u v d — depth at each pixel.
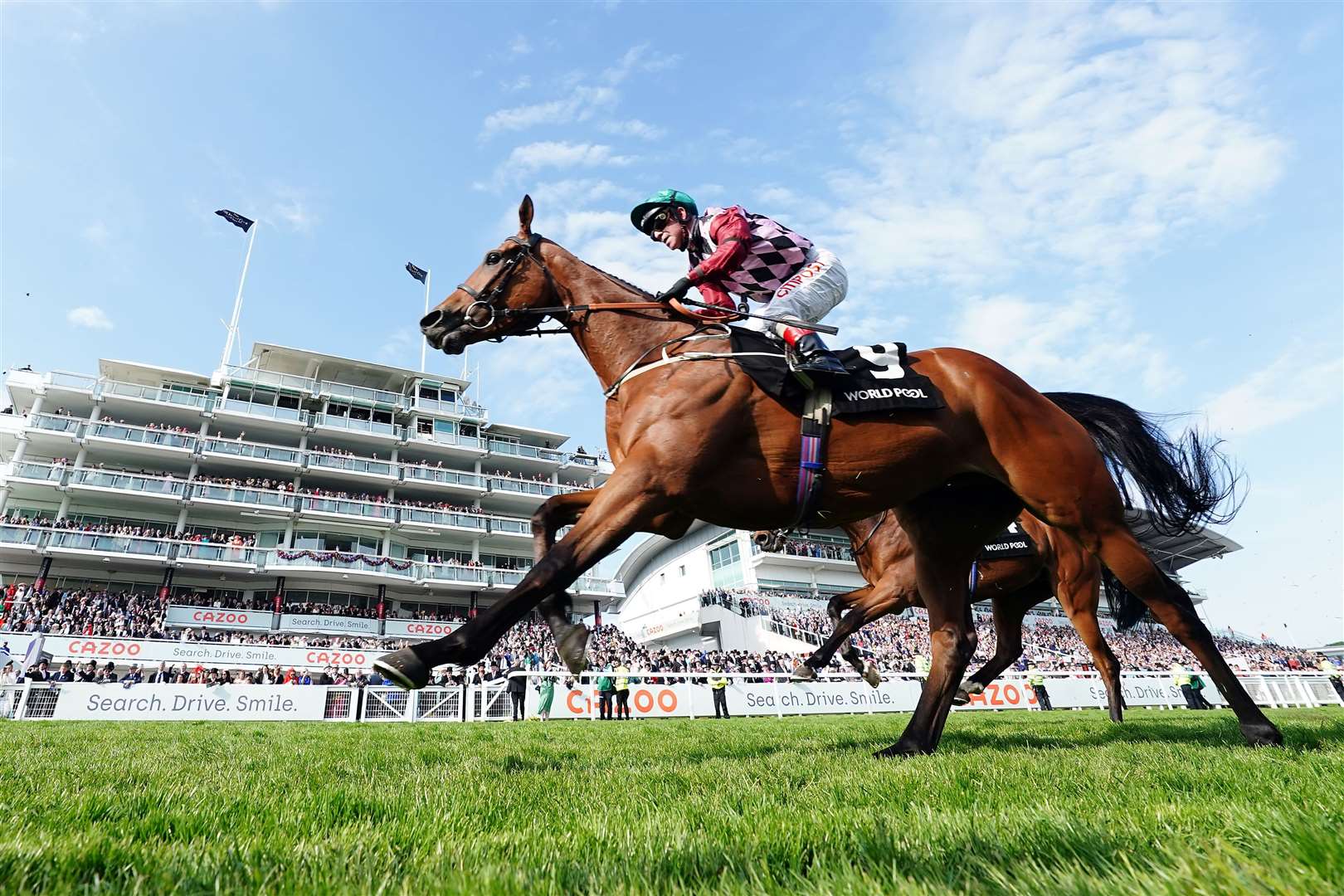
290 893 1.47
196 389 37.97
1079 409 5.35
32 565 32.97
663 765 4.05
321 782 3.38
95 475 32.69
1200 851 1.52
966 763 3.56
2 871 1.53
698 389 3.89
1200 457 5.29
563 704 17.77
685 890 1.44
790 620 35.44
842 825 2.00
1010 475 4.37
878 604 7.53
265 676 21.05
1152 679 20.78
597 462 44.94
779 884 1.53
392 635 34.12
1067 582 7.50
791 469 3.94
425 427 42.19
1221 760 3.52
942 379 4.38
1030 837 1.76
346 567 35.03
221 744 6.37
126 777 3.52
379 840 1.97
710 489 3.86
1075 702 19.59
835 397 3.97
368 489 40.03
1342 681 20.12
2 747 5.71
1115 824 1.90
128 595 31.08
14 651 24.05
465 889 1.44
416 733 9.12
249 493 35.06
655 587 53.00
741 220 4.48
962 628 4.65
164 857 1.73
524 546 41.75
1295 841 1.45
